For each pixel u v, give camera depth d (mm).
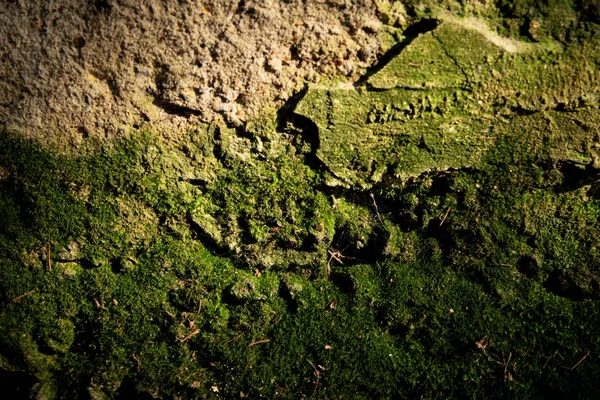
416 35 351
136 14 354
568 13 344
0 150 373
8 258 385
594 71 347
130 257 387
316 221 383
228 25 355
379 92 355
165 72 361
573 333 388
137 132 368
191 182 377
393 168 372
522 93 352
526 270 383
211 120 368
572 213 374
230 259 392
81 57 361
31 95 366
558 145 359
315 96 357
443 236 387
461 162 369
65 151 371
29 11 358
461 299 391
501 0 348
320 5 352
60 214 379
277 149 371
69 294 389
